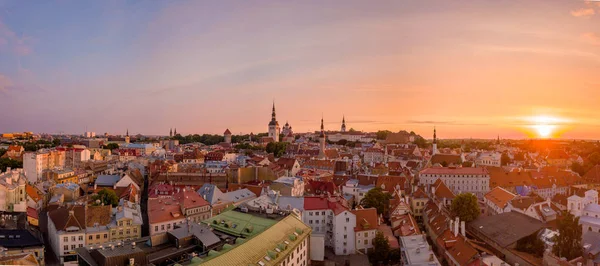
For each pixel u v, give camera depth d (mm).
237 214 147125
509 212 187000
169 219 170750
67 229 151625
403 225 176125
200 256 108562
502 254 155750
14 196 194375
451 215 194750
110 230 157625
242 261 104625
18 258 99938
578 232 137500
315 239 153750
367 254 166625
